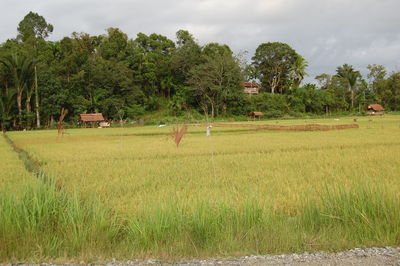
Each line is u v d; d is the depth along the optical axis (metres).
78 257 5.35
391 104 102.44
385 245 5.63
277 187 10.59
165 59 89.44
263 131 42.56
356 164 14.34
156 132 46.28
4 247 5.57
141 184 11.69
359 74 100.00
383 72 104.75
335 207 6.97
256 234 6.09
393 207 6.59
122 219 7.32
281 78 103.31
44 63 73.12
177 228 6.25
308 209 7.14
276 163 15.56
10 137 41.38
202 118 79.50
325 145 22.52
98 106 76.25
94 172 14.30
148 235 5.96
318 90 99.94
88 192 10.40
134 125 72.38
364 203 6.70
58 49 79.12
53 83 69.88
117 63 81.44
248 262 4.92
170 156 19.30
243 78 85.44
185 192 10.09
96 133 46.66
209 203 7.04
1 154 21.97
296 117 85.31
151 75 85.81
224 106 85.44
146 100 82.81
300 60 97.44
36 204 6.50
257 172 13.50
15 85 65.69
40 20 100.38
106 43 88.06
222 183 11.62
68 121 74.19
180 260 5.18
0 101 62.91
